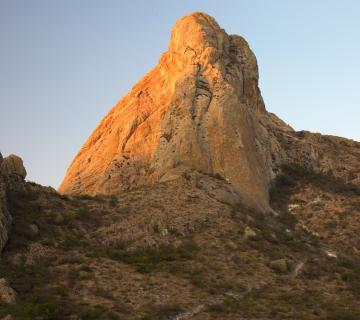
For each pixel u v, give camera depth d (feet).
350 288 173.78
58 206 190.49
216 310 143.23
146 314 134.62
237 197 227.40
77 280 148.05
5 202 168.35
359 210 253.44
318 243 222.48
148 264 165.37
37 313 125.80
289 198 264.11
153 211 198.29
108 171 244.22
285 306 150.82
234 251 184.14
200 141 244.63
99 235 179.22
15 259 153.89
